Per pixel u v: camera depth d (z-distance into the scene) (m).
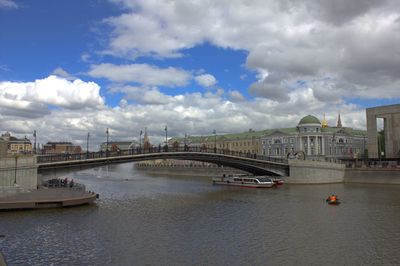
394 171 77.50
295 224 36.03
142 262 24.19
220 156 75.88
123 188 78.12
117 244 28.44
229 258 25.02
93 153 59.41
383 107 92.81
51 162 52.81
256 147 148.88
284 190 69.06
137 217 39.94
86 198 44.94
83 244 28.36
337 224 35.91
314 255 25.66
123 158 62.56
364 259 24.75
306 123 133.88
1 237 30.00
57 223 35.25
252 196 59.94
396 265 23.62
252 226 35.22
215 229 33.91
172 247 27.64
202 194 64.19
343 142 140.62
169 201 54.19
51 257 25.16
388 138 92.56
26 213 39.06
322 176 83.62
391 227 34.44
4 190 44.00
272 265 23.64
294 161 83.38
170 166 146.38
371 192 63.28
